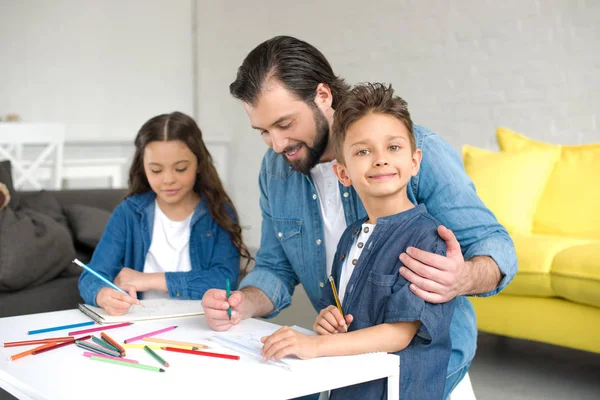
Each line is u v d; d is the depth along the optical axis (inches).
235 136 243.9
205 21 253.1
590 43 152.7
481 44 171.6
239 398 37.6
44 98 240.8
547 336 103.1
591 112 153.3
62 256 97.3
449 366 52.0
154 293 74.5
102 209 112.5
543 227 124.1
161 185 73.3
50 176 170.2
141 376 41.3
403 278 46.4
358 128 48.7
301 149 56.2
